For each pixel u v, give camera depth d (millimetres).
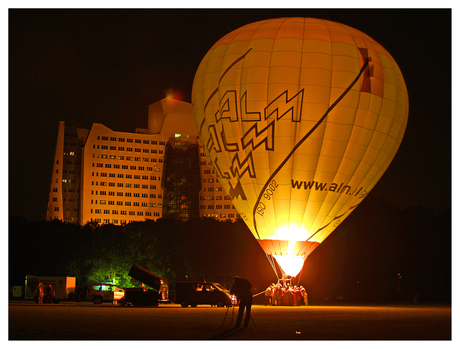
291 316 33250
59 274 118688
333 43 40906
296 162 40688
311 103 39844
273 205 42062
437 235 104688
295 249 42906
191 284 48500
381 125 41531
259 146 40844
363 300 94250
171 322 27062
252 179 42000
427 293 103750
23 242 118875
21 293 76000
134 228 124625
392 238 101875
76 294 67812
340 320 29516
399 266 102875
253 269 118562
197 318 30375
